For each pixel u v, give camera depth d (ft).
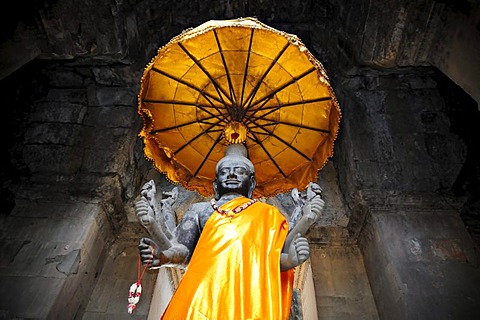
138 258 28.63
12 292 22.43
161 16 37.17
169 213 15.92
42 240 25.38
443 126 31.63
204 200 32.07
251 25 18.42
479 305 21.81
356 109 33.24
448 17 26.99
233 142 20.02
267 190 22.09
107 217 28.66
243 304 11.85
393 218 26.53
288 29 41.83
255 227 14.20
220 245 13.38
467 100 32.55
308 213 14.52
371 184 28.66
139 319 24.76
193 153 21.67
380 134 31.32
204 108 21.03
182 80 20.62
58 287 22.76
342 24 35.50
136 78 34.91
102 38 32.42
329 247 29.14
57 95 34.30
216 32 19.48
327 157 20.31
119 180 29.89
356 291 26.30
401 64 31.32
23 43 30.76
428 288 22.54
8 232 25.77
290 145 21.36
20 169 29.55
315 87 20.30
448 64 27.14
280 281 13.15
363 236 28.37
